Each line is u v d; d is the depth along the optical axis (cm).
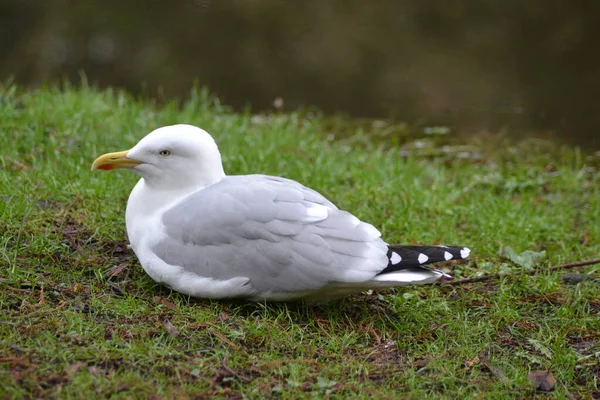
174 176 884
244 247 834
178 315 827
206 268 841
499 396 754
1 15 2506
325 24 2525
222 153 1345
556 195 1398
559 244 1149
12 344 731
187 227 848
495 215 1218
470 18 2552
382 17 2558
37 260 909
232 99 1953
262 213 836
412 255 836
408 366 795
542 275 1018
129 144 1340
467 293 970
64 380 692
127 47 2334
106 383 691
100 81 2077
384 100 1975
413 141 1700
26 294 839
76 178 1173
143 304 845
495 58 2275
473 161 1580
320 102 1955
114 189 1141
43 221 1008
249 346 796
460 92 2033
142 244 877
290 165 1340
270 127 1577
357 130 1747
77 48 2325
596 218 1277
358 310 902
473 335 866
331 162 1382
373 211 1195
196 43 2377
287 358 777
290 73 2161
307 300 875
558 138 1744
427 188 1369
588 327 909
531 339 863
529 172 1474
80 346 748
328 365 773
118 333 785
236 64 2216
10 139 1283
